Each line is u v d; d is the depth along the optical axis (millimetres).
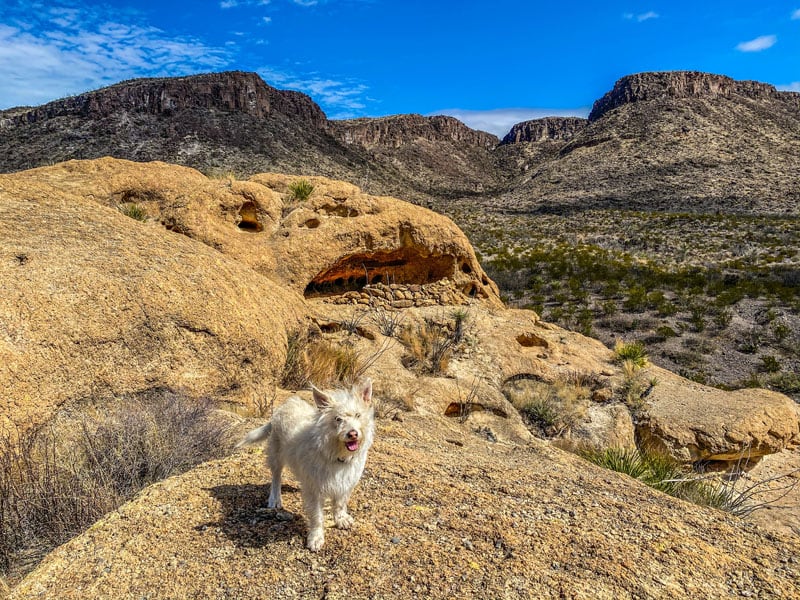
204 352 8094
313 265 13797
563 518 4707
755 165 115438
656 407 12211
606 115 167375
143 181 14867
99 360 6945
